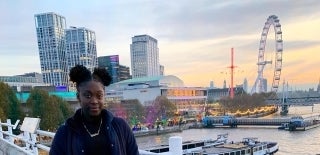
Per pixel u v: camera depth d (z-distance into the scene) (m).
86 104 2.72
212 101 177.38
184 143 53.53
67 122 2.79
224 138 69.81
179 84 167.62
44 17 194.12
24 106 75.81
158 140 86.06
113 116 2.91
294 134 87.00
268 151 57.44
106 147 2.73
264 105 165.12
